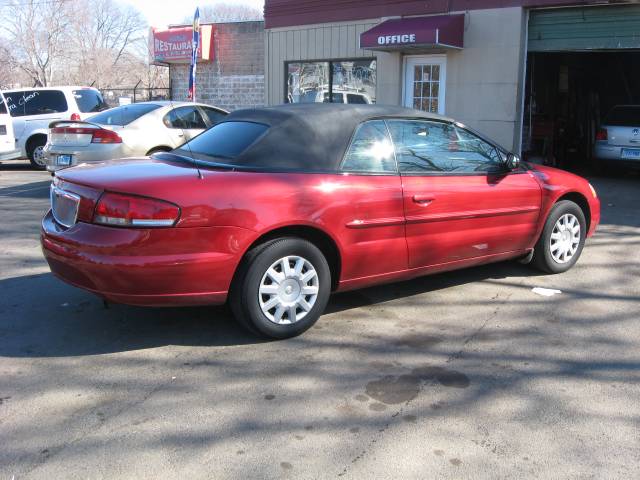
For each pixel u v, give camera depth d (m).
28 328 4.62
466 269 6.24
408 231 4.76
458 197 5.00
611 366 4.05
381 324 4.76
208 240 3.93
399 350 4.28
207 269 3.95
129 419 3.36
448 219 4.96
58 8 49.69
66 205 4.20
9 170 15.05
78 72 53.09
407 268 4.86
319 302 4.45
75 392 3.66
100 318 4.82
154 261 3.83
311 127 4.49
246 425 3.30
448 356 4.19
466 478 2.86
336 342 4.41
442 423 3.34
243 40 19.03
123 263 3.81
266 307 4.25
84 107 15.17
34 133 14.62
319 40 14.99
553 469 2.93
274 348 4.30
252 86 19.16
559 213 5.88
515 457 3.03
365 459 3.01
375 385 3.77
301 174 4.31
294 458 3.01
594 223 6.34
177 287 3.93
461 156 5.19
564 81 16.27
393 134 4.80
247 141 4.45
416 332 4.60
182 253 3.88
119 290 3.88
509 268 6.29
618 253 6.89
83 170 4.41
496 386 3.76
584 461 2.99
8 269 6.13
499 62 12.11
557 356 4.20
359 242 4.52
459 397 3.62
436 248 4.96
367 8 13.91
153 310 5.00
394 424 3.32
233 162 4.30
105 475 2.87
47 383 3.77
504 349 4.31
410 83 13.65
